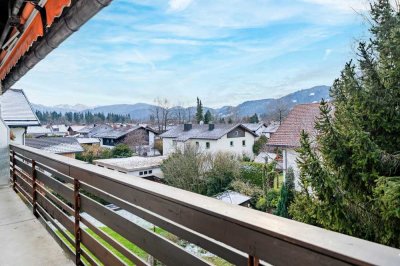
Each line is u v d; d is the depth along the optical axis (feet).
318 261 2.10
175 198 3.63
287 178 33.55
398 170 14.75
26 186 12.53
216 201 3.44
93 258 6.42
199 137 74.02
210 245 3.16
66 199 7.43
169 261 3.92
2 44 11.44
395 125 15.44
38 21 8.22
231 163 43.52
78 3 6.90
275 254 2.43
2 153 15.65
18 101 37.45
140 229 4.53
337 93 17.31
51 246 8.47
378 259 1.84
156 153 84.58
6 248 8.38
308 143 16.10
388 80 16.08
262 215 2.85
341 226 15.11
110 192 5.21
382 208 13.60
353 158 15.07
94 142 92.94
